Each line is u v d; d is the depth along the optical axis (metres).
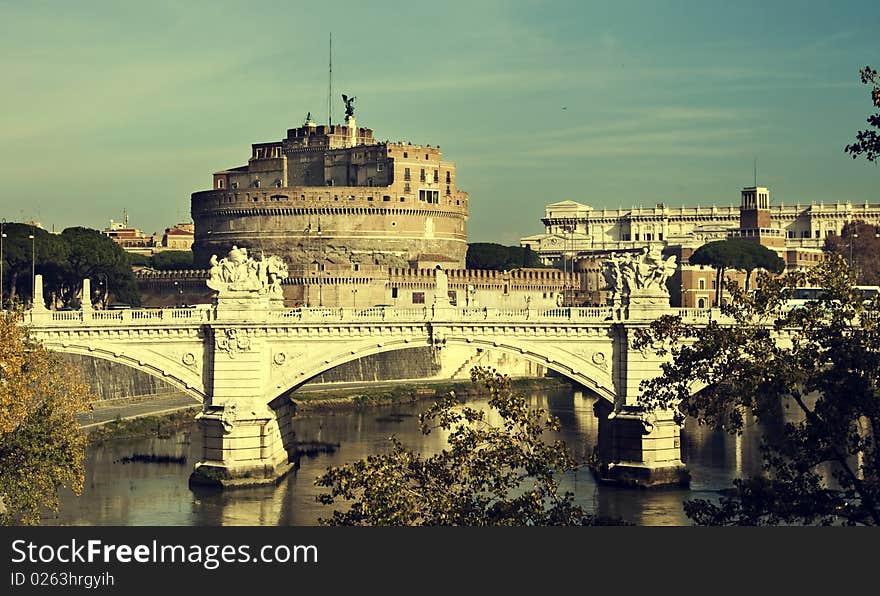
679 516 119.50
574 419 192.38
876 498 71.31
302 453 158.12
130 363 135.00
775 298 75.94
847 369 72.88
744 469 143.12
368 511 77.38
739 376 74.62
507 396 79.62
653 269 139.62
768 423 172.00
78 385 108.69
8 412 92.81
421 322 138.88
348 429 181.50
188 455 153.88
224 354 136.25
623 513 120.94
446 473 78.75
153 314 136.38
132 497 129.00
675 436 136.62
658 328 78.31
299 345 137.62
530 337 139.62
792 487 73.38
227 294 136.62
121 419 173.12
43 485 94.88
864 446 72.94
